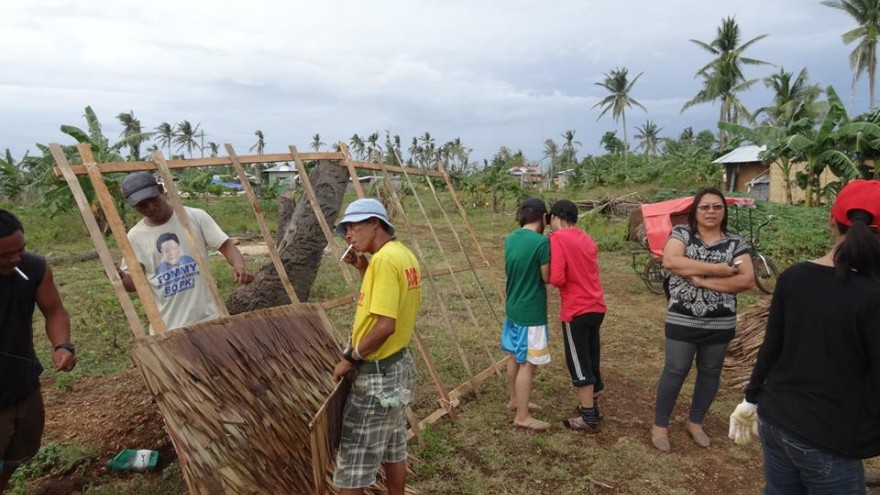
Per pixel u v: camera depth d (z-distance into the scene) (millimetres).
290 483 2840
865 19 33688
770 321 2381
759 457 4031
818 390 2121
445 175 6246
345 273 4227
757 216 14906
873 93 34094
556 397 5035
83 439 3918
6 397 2650
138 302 7746
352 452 2744
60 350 2797
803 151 17797
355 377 2732
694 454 4059
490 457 3928
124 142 15719
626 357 6156
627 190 30906
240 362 3010
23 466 3502
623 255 13375
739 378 5379
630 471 3812
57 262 11695
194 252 3348
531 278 4227
